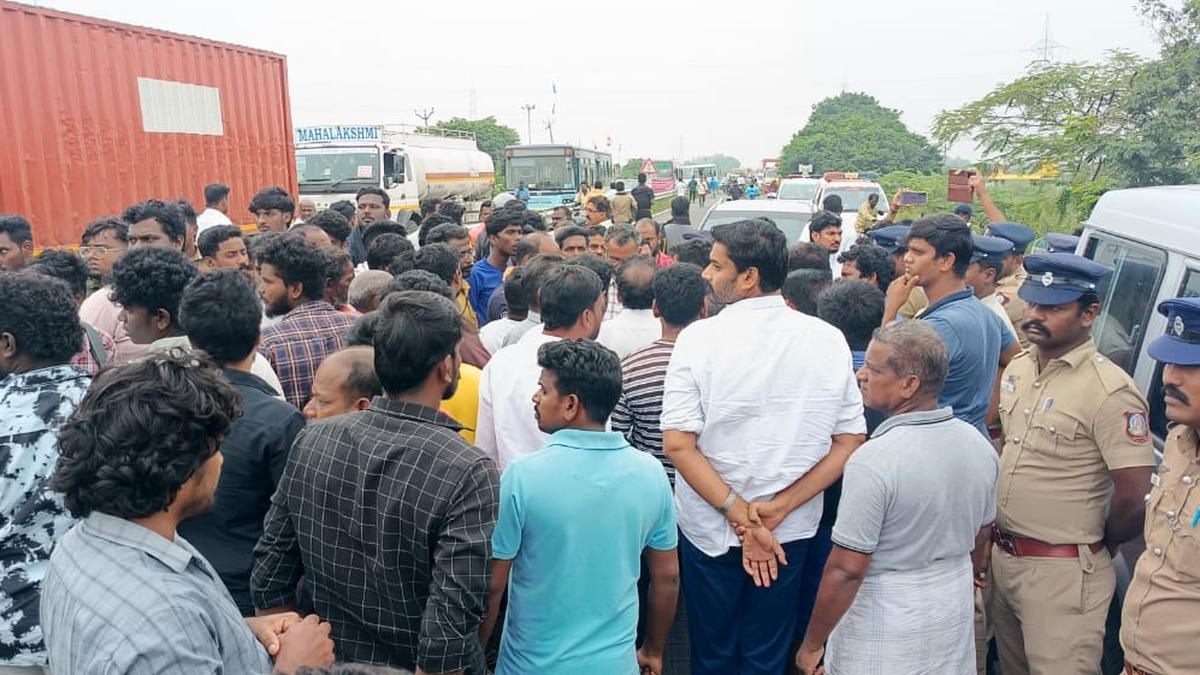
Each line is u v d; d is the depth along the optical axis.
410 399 2.29
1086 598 2.97
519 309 4.35
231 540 2.53
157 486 1.60
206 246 4.84
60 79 8.07
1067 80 13.51
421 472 2.16
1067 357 2.99
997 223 5.38
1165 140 11.17
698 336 2.98
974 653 2.82
